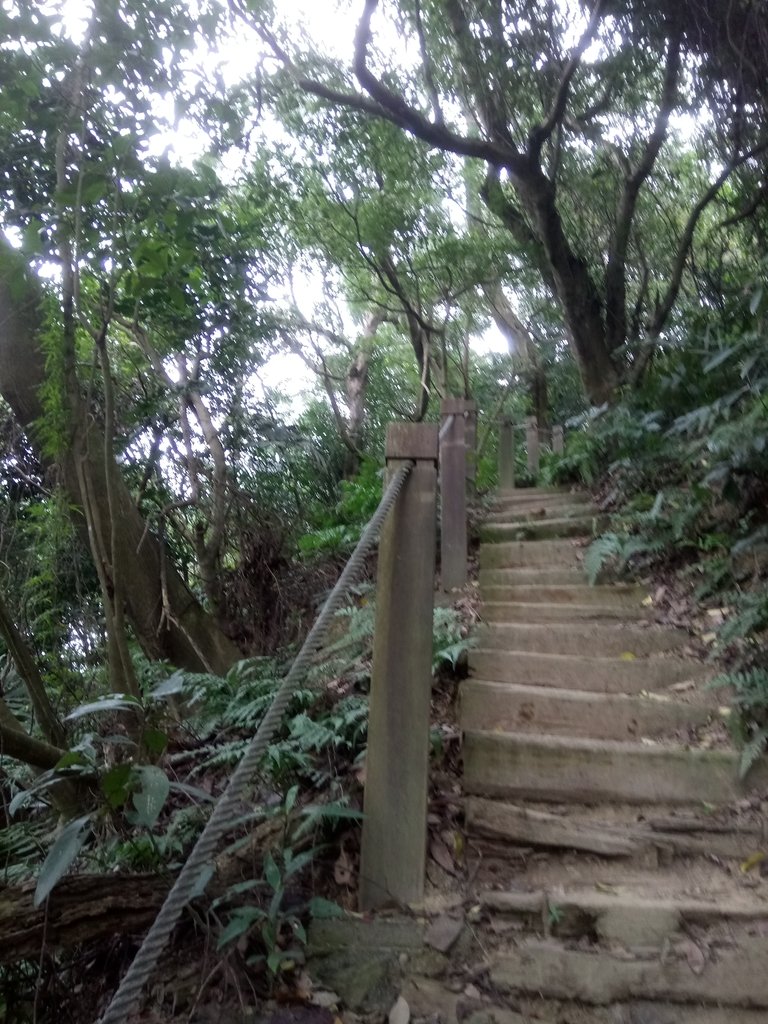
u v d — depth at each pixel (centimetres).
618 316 786
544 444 1174
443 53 753
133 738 287
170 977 205
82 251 267
